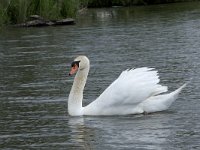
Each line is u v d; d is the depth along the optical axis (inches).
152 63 823.1
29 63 875.4
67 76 737.6
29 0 1664.6
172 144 415.5
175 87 630.5
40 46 1096.2
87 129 469.7
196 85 632.4
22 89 657.6
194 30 1238.3
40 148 422.3
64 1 1724.9
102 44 1087.0
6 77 751.7
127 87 514.9
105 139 437.1
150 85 516.4
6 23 1619.1
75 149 415.8
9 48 1087.6
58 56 943.0
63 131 466.3
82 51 997.8
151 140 428.8
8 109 555.2
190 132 445.4
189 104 540.7
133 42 1094.4
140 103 516.1
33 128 480.1
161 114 510.0
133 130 458.6
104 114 516.4
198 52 908.0
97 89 641.0
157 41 1090.7
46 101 585.9
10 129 479.8
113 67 800.3
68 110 524.1
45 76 746.2
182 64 794.2
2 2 1627.7
